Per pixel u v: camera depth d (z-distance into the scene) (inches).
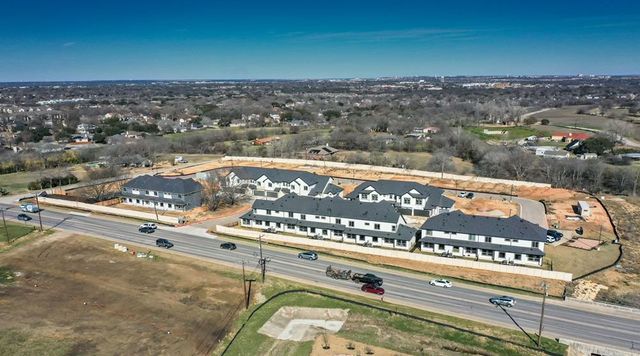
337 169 6067.9
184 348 2165.4
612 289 2731.3
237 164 6481.3
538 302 2593.5
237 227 3865.7
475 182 5398.6
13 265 3095.5
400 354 2130.9
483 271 2984.7
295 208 3737.7
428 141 7593.5
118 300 2608.3
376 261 3152.1
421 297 2650.1
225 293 2689.5
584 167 5398.6
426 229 3309.5
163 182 4500.5
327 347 2187.5
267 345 2213.3
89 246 3430.1
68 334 2265.0
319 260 3169.3
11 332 2273.6
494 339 2231.8
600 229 3784.5
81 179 5693.9
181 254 3270.2
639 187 5073.8
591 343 2188.7
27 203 4584.2
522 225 3186.5
